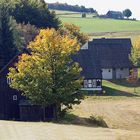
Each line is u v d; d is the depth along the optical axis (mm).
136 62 183625
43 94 91500
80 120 95625
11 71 95312
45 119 100500
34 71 92250
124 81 176500
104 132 68250
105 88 159875
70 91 91125
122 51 190500
